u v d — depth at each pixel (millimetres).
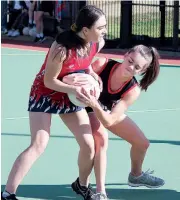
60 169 8656
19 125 11203
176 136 10633
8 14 26938
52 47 6449
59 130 10781
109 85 6902
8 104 13031
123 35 23625
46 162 8945
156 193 7758
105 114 6660
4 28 26891
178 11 22484
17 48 22766
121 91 6898
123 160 9109
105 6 26578
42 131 6680
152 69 6953
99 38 6441
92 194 7082
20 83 15492
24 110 12508
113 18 27312
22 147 9766
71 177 8328
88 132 6766
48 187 7906
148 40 23562
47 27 25766
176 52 22562
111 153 9445
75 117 6773
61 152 9484
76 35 6430
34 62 19172
